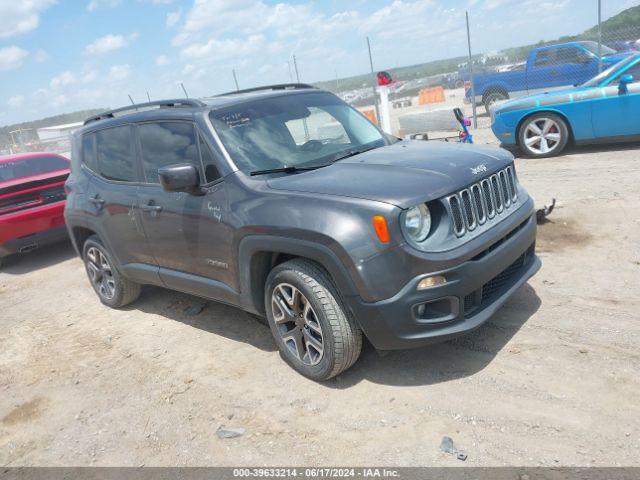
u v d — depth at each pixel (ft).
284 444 10.01
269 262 12.21
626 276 14.19
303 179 11.57
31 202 25.49
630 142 29.73
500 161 12.09
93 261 18.58
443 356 11.88
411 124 45.96
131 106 16.15
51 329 18.04
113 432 11.51
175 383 12.98
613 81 27.50
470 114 56.44
